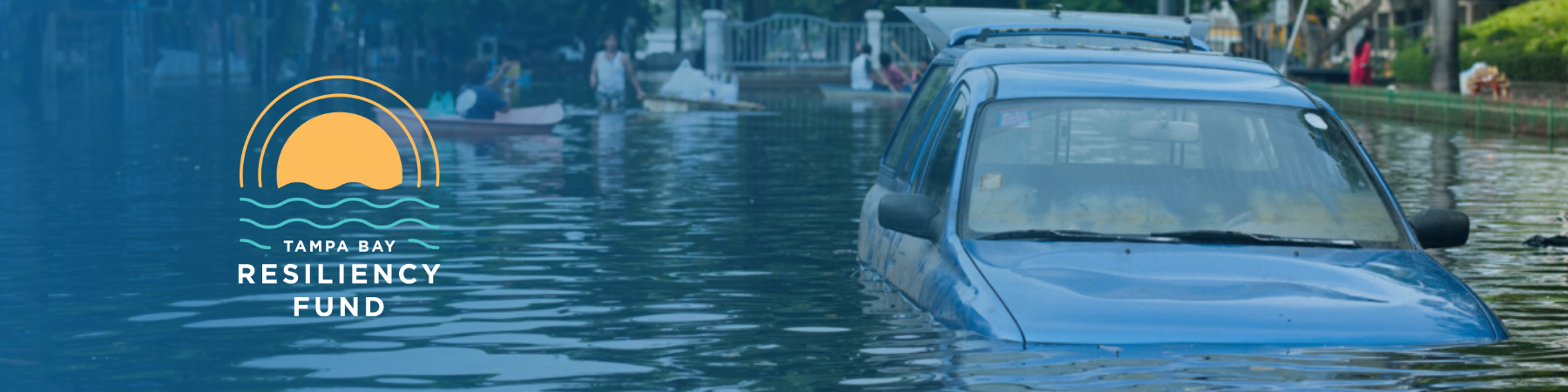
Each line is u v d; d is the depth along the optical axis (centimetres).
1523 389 445
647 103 2877
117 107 3100
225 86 5034
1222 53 722
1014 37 736
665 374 510
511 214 1084
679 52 6506
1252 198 584
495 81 2161
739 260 827
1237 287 510
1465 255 850
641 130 2214
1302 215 575
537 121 2134
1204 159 596
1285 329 479
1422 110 2511
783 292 694
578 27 7138
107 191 1274
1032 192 580
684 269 788
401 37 7519
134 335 606
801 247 888
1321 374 450
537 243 913
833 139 2003
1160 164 603
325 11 6169
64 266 818
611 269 791
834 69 4706
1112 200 577
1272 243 555
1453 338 486
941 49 766
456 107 2100
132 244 917
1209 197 583
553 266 809
